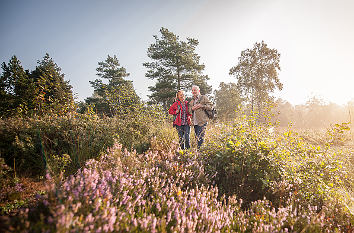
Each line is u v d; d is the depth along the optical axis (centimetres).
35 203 232
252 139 412
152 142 491
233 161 377
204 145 453
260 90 3045
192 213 240
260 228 226
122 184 245
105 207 198
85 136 429
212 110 529
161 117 770
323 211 287
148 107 750
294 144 464
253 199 339
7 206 225
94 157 395
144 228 190
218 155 378
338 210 300
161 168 356
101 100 2505
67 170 339
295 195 324
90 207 198
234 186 354
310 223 247
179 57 2711
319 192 331
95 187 226
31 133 365
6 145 331
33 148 342
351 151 586
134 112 677
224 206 280
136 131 543
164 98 2770
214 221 229
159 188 281
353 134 674
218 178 368
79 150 388
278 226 231
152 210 245
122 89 742
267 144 392
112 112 721
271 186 338
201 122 527
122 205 233
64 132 402
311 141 849
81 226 162
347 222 275
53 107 631
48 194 190
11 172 308
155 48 2905
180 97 534
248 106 570
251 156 361
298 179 340
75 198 201
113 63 3875
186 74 2808
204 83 3022
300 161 412
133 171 307
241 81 3375
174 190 283
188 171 332
